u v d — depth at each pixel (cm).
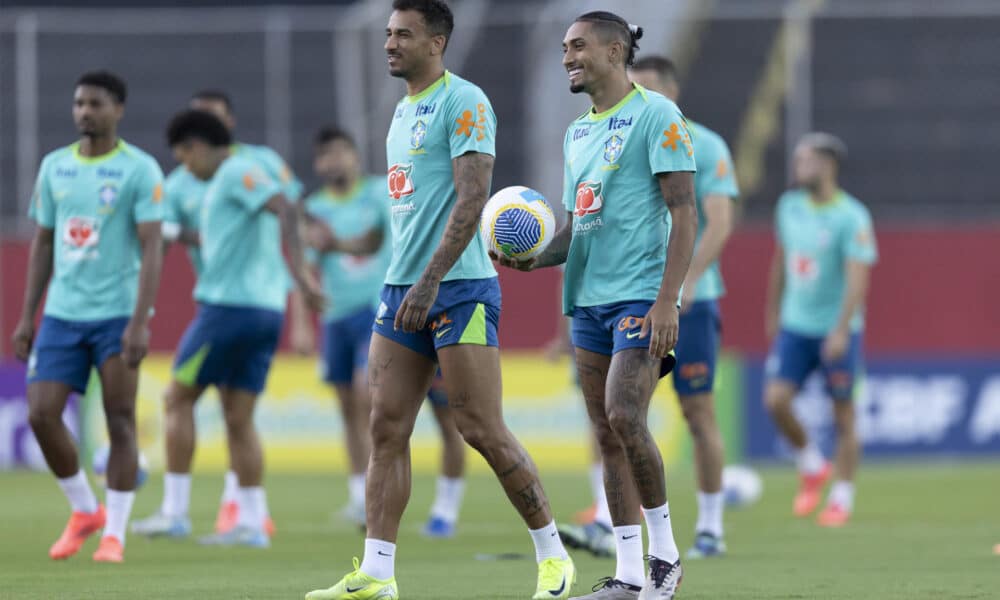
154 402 5844
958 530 3703
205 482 5394
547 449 5953
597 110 2166
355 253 4025
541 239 2152
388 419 2156
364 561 2139
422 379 2181
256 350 3334
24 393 5853
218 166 3481
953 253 6147
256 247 3331
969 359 6097
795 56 6556
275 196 3300
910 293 6150
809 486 4247
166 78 6900
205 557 2978
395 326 2091
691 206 2061
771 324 4341
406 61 2153
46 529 3575
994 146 7112
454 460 3581
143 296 2762
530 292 6019
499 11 7225
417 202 2145
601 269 2128
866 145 7112
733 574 2636
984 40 7281
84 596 2233
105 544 2844
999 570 2711
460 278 2128
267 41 6894
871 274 6162
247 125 6844
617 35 2138
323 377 4131
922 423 6100
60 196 2806
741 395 6031
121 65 6888
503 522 3956
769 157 7044
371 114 6525
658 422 5916
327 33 6831
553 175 6600
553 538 2175
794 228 4288
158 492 4938
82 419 5697
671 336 2017
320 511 4306
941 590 2353
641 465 2052
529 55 6950
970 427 6100
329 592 2122
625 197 2106
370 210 4184
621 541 2170
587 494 4922
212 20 7356
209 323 3300
